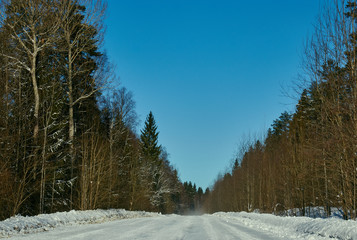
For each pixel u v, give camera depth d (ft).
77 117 103.71
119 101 128.98
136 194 139.95
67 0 81.87
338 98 51.37
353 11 50.49
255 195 169.68
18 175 61.21
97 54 99.76
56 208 76.89
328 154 55.77
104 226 51.65
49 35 77.46
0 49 65.62
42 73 80.23
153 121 241.55
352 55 49.93
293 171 103.50
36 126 68.44
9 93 64.54
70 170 84.79
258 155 162.40
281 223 55.01
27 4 73.36
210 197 430.20
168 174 271.28
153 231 44.55
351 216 52.34
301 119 100.22
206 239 36.01
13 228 38.09
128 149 141.18
